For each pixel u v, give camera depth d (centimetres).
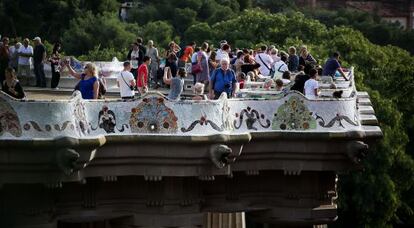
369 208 12038
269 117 5928
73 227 5856
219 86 6094
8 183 5144
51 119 5150
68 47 19125
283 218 6112
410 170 12606
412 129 14012
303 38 15825
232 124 5772
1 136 5088
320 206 6144
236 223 7288
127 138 5453
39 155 5128
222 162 5588
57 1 19388
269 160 5962
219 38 16975
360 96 6800
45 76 7512
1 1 19012
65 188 5519
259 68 7125
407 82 14038
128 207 5694
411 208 13450
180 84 5772
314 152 5975
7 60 7200
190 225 5797
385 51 14962
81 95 5450
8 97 5094
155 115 5519
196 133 5559
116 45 19138
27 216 5359
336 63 6912
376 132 6184
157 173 5541
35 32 19162
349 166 6066
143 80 6200
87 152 5266
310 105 5988
